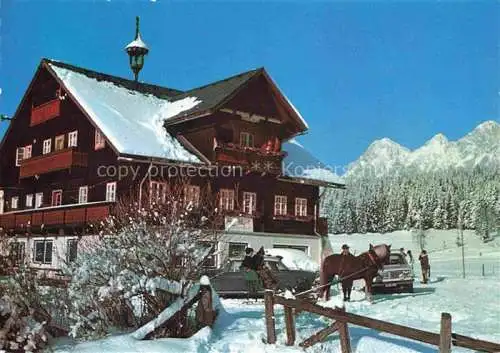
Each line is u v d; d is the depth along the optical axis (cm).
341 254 1895
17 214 3325
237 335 1102
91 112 2916
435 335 830
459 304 1781
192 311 1235
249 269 1953
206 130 3114
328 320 1242
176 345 997
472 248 7225
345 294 1891
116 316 1154
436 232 8231
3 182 3831
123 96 3322
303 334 1082
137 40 3741
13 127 3788
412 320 1455
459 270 4700
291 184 3466
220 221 1598
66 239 2917
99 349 962
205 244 1257
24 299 1030
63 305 1116
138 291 1091
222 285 1917
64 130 3362
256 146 3325
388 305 1773
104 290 1070
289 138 3484
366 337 1041
